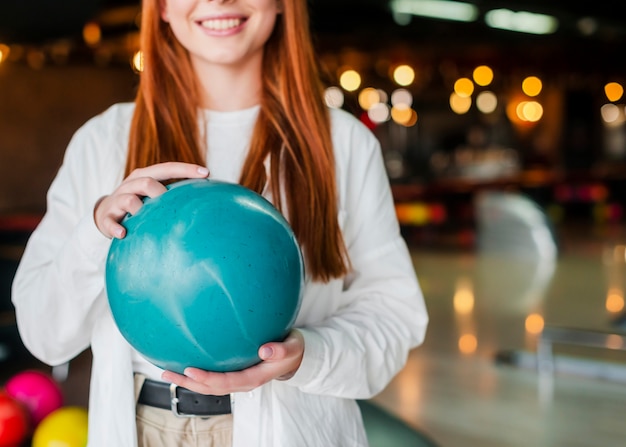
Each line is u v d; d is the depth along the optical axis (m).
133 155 1.43
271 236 1.11
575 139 17.42
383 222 1.53
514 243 9.76
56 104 10.38
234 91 1.49
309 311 1.46
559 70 14.01
